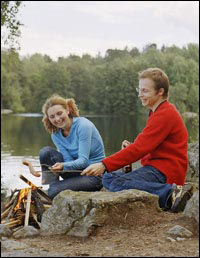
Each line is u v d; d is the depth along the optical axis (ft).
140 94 15.31
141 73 15.43
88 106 232.94
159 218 13.21
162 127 14.65
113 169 14.61
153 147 14.62
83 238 12.53
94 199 12.88
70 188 17.54
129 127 97.14
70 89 264.31
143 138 14.61
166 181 14.76
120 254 10.82
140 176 14.79
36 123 203.41
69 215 13.09
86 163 17.57
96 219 12.71
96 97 223.51
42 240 12.89
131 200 13.20
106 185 15.69
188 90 169.37
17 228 15.55
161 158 14.92
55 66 277.23
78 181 17.61
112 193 13.47
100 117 182.91
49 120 18.02
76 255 10.92
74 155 18.04
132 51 211.00
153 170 14.84
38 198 16.74
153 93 15.08
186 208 12.85
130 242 11.73
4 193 52.85
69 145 18.02
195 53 202.28
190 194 14.28
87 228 12.61
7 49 59.31
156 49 204.33
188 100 164.14
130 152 14.55
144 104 15.35
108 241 12.02
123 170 16.42
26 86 293.43
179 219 12.81
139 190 13.82
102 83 218.79
